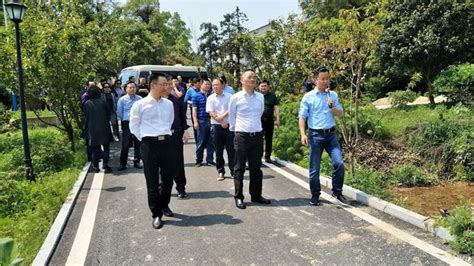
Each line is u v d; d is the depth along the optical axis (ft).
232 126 19.99
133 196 22.36
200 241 15.74
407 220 17.16
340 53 24.08
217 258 14.20
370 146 30.35
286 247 14.94
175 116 21.31
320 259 13.91
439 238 15.28
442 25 43.01
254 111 19.65
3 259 6.29
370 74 63.36
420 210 18.31
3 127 48.19
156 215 17.65
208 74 69.36
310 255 14.23
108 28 67.82
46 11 39.42
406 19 45.19
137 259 14.35
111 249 15.29
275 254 14.38
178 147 21.38
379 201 19.11
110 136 29.14
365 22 23.63
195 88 29.96
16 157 30.27
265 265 13.57
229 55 65.51
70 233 17.01
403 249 14.40
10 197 21.38
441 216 16.35
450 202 19.65
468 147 24.98
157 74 17.22
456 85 41.34
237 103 19.61
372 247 14.67
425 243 14.84
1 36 35.81
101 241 16.08
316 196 19.79
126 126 29.22
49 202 21.01
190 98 30.86
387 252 14.23
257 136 19.74
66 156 31.40
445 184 23.57
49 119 62.49
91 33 45.78
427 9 43.29
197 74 67.67
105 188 24.29
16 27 26.11
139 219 18.52
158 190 17.53
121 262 14.16
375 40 23.68
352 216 18.03
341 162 19.74
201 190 23.16
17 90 35.76
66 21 37.91
